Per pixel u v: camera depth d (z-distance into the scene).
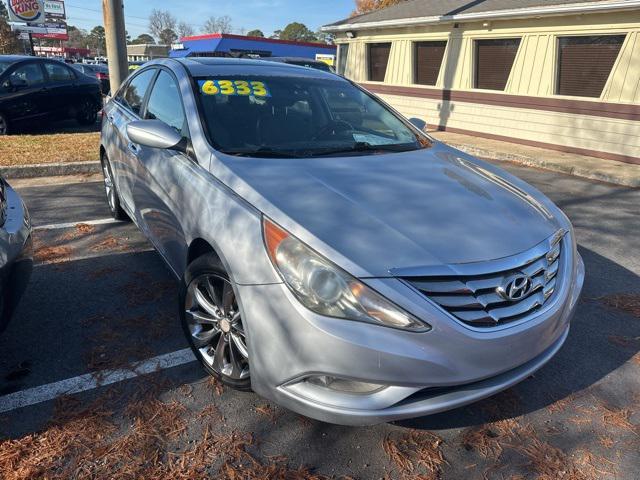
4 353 2.80
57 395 2.49
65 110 10.58
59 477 2.02
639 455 2.33
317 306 1.95
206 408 2.46
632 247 5.03
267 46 27.72
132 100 4.29
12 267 2.50
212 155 2.73
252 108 3.21
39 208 5.34
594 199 6.86
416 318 1.93
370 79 15.84
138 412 2.40
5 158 6.91
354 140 3.28
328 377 2.01
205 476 2.07
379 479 2.12
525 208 2.64
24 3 31.67
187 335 2.68
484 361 2.03
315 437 2.32
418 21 12.98
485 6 12.23
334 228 2.11
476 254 2.11
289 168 2.66
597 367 2.99
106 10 8.95
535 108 10.89
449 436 2.38
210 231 2.38
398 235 2.13
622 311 3.69
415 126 3.92
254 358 2.14
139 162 3.50
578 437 2.42
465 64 12.40
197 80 3.30
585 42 9.92
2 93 9.16
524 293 2.17
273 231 2.15
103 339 2.98
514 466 2.23
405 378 1.94
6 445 2.16
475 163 3.34
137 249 4.31
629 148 9.32
